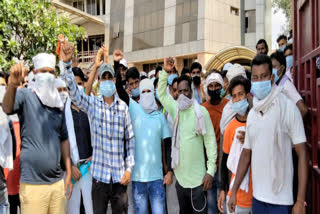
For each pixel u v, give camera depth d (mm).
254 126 2682
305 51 3588
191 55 18953
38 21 7719
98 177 3508
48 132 3195
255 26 21219
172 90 5234
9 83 2893
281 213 2543
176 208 4758
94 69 4137
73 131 3920
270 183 2578
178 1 19250
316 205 3057
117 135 3580
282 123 2553
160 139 3844
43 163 3127
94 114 3594
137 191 3742
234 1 20406
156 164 3764
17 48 7371
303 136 2520
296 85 4035
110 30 23844
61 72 3424
